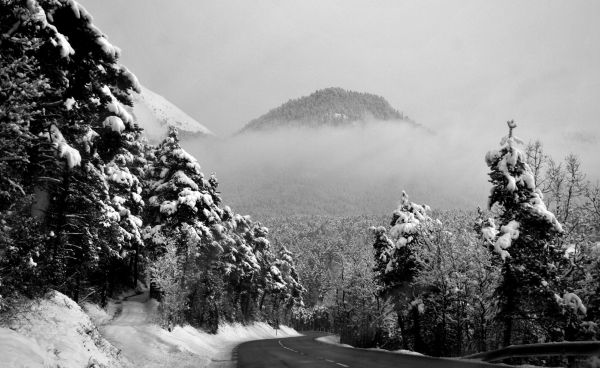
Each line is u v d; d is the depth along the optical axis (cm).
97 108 1653
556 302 2378
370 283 5416
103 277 3475
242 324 7519
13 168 956
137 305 3759
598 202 2642
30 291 1199
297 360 2150
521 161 2553
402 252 3700
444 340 3209
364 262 5797
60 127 1469
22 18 897
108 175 2881
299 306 12244
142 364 1745
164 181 3753
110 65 1548
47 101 1291
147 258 4116
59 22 1329
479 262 2969
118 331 2436
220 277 5175
